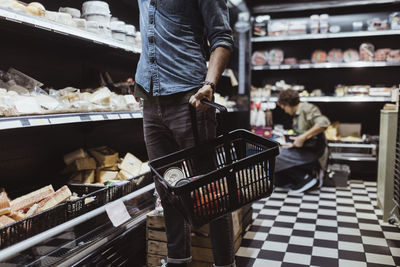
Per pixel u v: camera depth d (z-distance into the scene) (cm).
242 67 448
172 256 162
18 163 199
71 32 170
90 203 170
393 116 280
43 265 139
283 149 402
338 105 491
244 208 262
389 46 470
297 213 312
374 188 403
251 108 479
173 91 142
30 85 184
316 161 393
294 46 507
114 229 186
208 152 146
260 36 482
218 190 125
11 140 194
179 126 146
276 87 488
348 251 230
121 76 296
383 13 467
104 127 271
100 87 223
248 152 146
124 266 194
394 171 283
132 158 236
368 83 482
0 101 141
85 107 180
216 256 151
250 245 241
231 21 443
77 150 215
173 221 160
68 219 158
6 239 127
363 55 450
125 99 218
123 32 222
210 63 137
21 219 136
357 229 271
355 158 443
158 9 145
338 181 409
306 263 213
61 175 214
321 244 242
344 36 441
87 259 161
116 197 191
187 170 148
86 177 206
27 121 143
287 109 409
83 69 251
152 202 224
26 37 193
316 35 450
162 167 142
